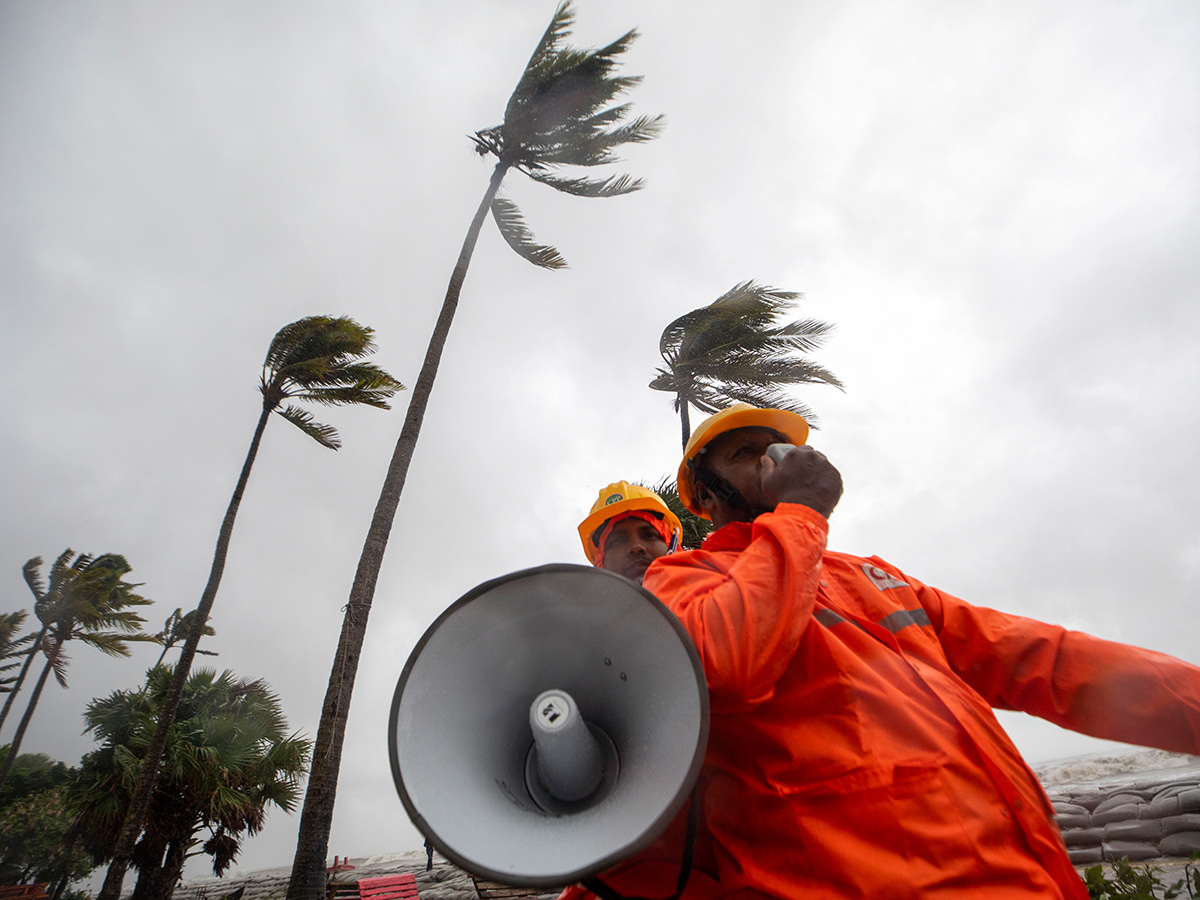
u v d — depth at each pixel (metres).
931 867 0.90
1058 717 1.33
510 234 11.98
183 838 12.29
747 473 1.58
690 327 11.19
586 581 1.08
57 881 21.00
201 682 14.73
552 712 0.99
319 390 14.20
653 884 1.16
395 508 9.39
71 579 24.27
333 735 7.73
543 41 11.71
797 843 0.97
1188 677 1.20
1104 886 3.46
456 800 0.93
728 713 1.08
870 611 1.27
